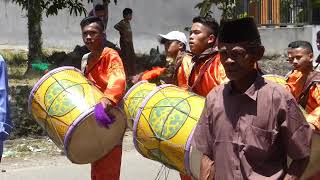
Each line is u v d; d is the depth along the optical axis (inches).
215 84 177.5
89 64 210.7
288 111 117.8
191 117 173.8
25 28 873.5
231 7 684.7
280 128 118.4
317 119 154.4
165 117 177.9
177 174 291.4
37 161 313.6
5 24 871.7
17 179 278.2
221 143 121.3
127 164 308.8
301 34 701.9
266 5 727.1
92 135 199.8
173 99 181.0
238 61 119.0
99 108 191.2
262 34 724.7
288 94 119.1
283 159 121.0
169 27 866.8
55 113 199.0
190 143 169.2
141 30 860.6
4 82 179.6
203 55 181.6
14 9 870.4
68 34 862.5
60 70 206.4
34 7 574.6
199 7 675.4
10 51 773.9
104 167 209.9
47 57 621.6
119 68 203.9
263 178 117.7
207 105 124.8
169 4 864.3
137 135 187.0
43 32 854.5
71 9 641.0
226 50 120.1
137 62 633.0
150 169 300.2
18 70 591.8
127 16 566.3
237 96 120.5
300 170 120.3
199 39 182.1
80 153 201.8
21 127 356.2
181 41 212.4
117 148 209.9
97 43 207.0
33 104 207.2
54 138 204.7
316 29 693.3
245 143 118.3
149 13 861.8
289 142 118.9
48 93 202.5
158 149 180.9
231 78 120.6
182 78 195.2
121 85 198.5
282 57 679.7
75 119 194.7
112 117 194.4
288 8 722.2
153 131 180.1
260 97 118.6
